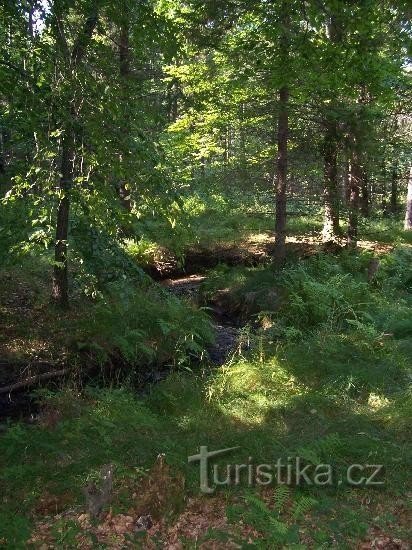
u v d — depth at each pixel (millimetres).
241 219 16172
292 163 12109
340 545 3408
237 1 8180
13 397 6121
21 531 3570
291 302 8977
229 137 13609
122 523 3721
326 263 10727
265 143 12602
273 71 8672
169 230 8531
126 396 6156
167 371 7477
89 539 3541
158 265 13234
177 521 3781
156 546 3500
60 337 7008
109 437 4891
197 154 14156
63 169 6914
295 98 10703
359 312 8133
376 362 6559
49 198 6570
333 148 12008
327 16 6316
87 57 6453
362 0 5902
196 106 8648
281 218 11016
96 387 6312
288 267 11047
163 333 7891
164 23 6574
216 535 3523
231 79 10203
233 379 6375
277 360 6758
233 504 3949
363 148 11086
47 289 8516
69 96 5938
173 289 12258
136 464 4457
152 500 3875
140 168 6191
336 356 6680
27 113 5738
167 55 6875
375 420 5039
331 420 5125
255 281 10805
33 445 4777
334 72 7660
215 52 10219
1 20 5730
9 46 5770
